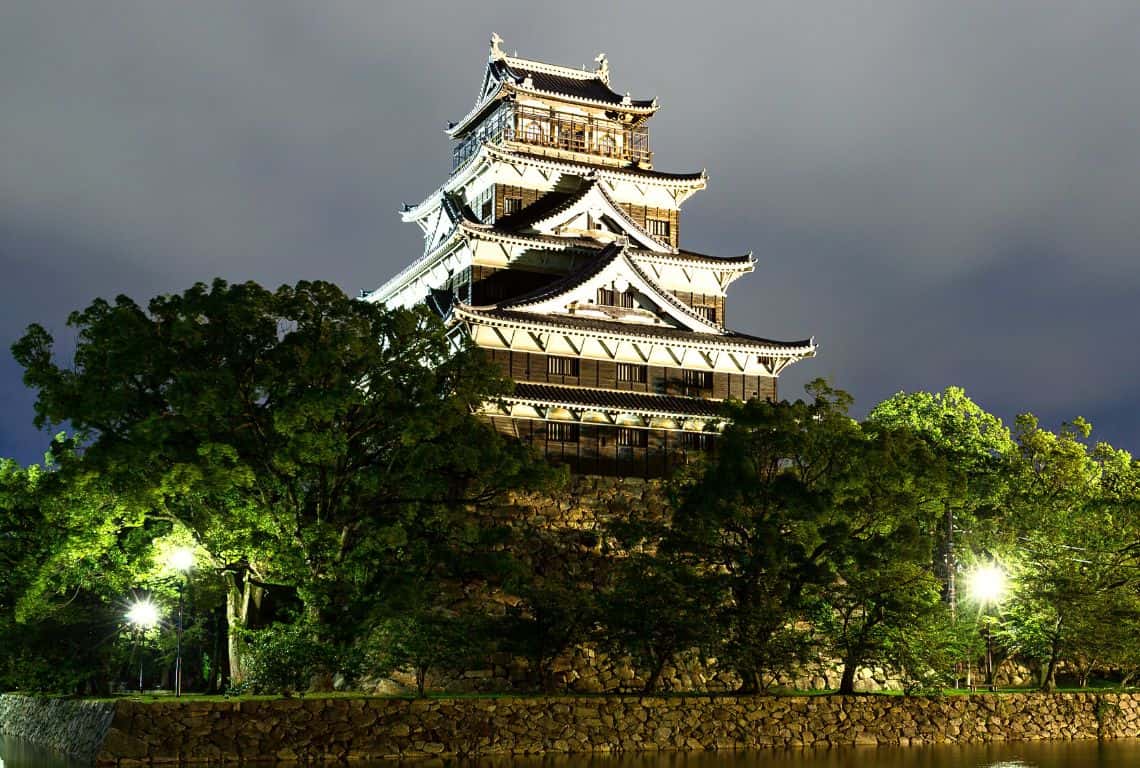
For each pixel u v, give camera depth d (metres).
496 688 53.09
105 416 45.34
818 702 51.59
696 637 48.47
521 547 59.47
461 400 48.69
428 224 85.06
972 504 63.84
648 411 67.31
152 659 64.81
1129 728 57.47
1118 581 59.59
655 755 46.53
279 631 46.16
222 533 46.59
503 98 81.25
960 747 51.72
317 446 45.00
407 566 49.00
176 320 46.28
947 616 53.03
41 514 52.28
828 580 51.19
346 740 43.22
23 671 54.25
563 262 74.75
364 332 47.53
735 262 78.25
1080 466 65.19
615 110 82.75
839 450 53.72
